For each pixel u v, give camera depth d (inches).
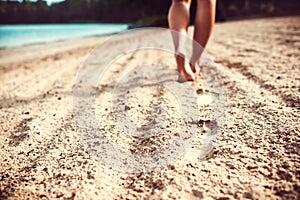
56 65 204.8
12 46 618.2
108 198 36.8
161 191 37.0
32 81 137.9
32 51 446.3
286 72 88.9
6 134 63.4
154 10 1357.0
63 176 42.8
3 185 41.8
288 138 46.3
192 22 536.7
